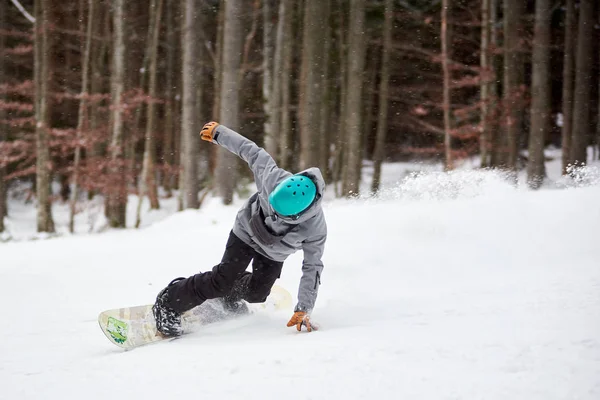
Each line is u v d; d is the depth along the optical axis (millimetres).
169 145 25562
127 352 3684
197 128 15414
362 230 7031
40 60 18203
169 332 4090
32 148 22750
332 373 2723
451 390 2393
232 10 13852
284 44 18125
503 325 3348
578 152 18312
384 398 2377
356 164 16938
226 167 13500
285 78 18359
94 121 19484
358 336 3443
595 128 25688
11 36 24469
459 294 4438
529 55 22047
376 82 27234
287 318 4441
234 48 13875
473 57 25844
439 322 3621
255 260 4234
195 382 2779
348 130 16891
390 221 7105
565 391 2273
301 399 2443
